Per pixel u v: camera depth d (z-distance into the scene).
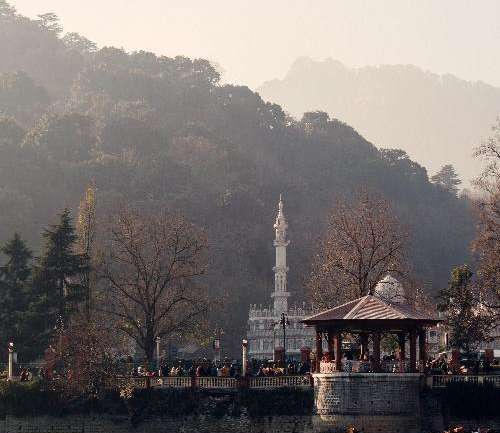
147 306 195.88
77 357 171.38
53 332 197.25
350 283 198.50
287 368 178.12
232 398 165.88
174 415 167.12
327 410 155.50
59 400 170.38
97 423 168.88
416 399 155.75
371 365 156.38
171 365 197.50
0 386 174.12
